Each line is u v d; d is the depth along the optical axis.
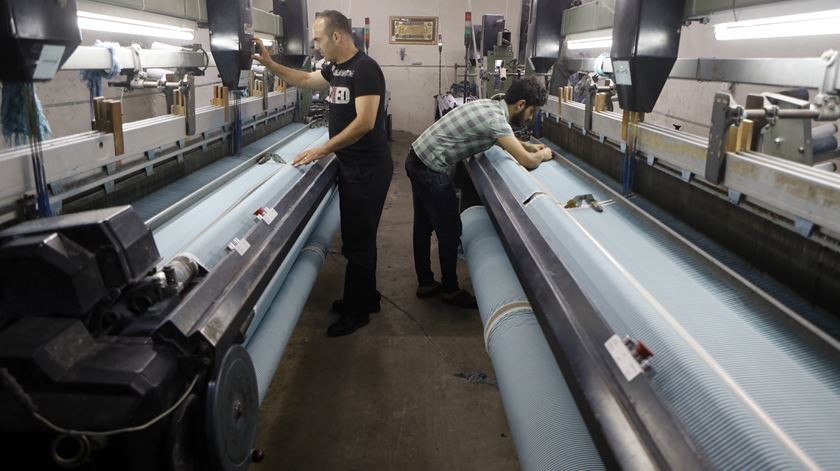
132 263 1.01
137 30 1.93
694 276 1.36
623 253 1.49
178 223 1.67
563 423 1.20
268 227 1.69
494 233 2.50
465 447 1.97
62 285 0.91
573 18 3.06
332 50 2.40
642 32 1.73
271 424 2.07
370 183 2.53
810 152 1.33
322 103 4.98
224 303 1.16
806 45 2.82
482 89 4.83
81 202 1.66
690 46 3.87
